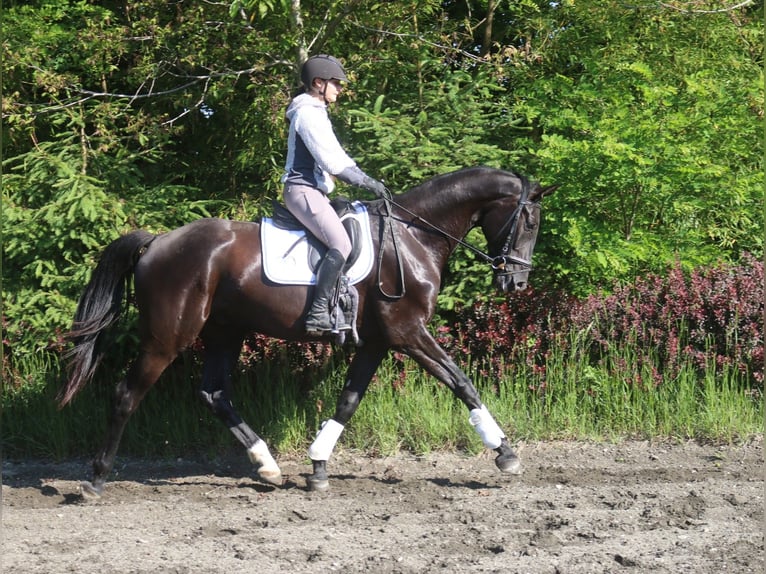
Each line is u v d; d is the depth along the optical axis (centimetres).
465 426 797
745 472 704
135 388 652
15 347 848
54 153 977
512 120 992
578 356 871
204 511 618
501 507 609
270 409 812
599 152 856
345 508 622
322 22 976
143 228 860
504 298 876
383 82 1015
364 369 695
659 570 480
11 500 652
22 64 933
